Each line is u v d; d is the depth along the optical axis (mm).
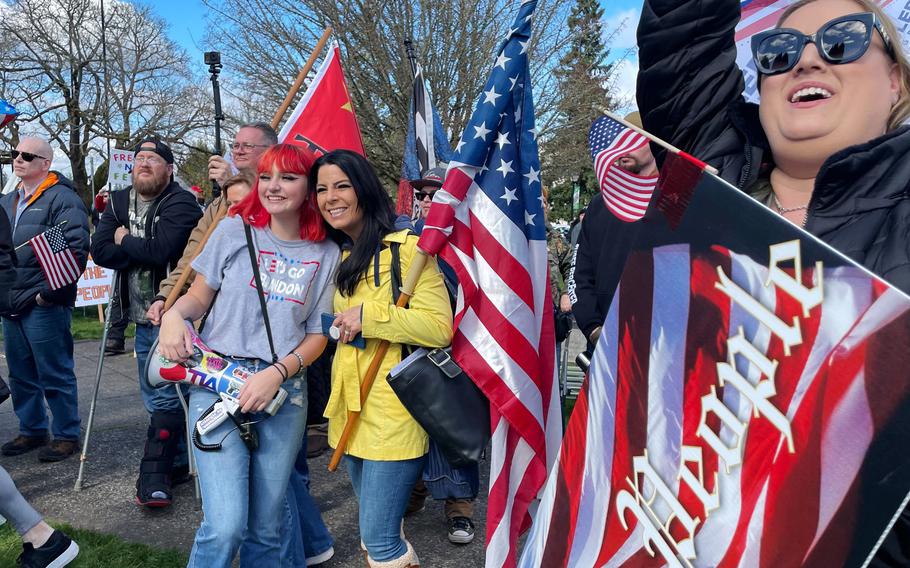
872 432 1107
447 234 2418
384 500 2377
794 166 1604
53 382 4508
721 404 1342
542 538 1890
